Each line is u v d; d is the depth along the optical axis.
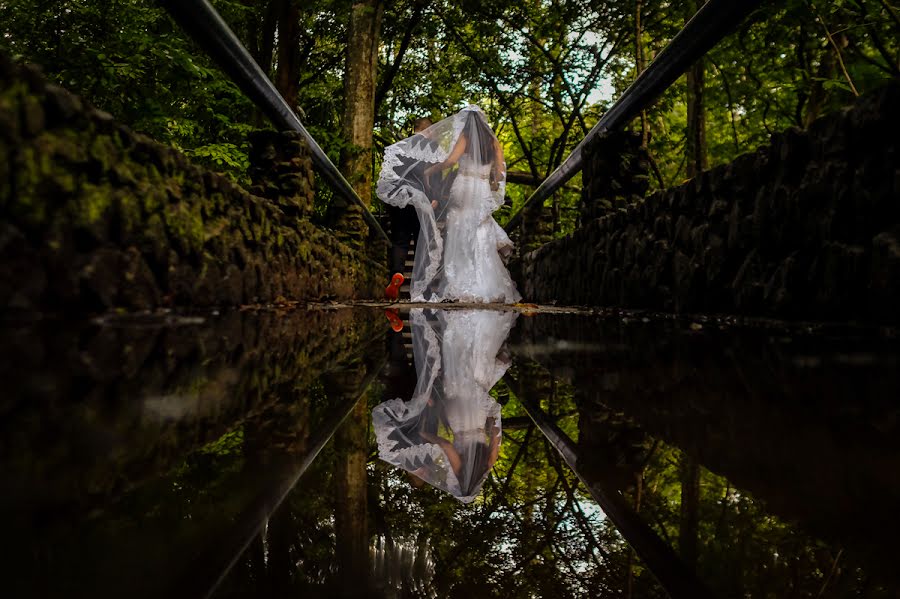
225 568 0.41
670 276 3.26
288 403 1.10
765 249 2.34
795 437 0.81
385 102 15.22
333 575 0.43
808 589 0.39
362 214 7.80
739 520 0.53
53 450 0.63
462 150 6.64
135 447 0.69
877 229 1.74
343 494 0.64
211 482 0.61
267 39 9.57
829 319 1.94
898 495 0.57
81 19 4.62
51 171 1.36
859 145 1.82
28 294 1.32
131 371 1.10
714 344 1.87
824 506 0.55
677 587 0.41
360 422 1.03
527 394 1.33
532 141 14.83
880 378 1.20
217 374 1.24
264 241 3.21
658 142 11.78
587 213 5.08
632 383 1.37
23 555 0.39
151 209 1.85
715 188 2.76
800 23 7.45
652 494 0.63
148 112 5.01
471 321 3.71
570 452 0.84
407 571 0.45
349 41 10.09
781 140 2.22
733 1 2.71
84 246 1.50
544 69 13.64
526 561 0.47
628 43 12.27
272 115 3.84
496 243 6.97
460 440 0.94
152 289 1.87
